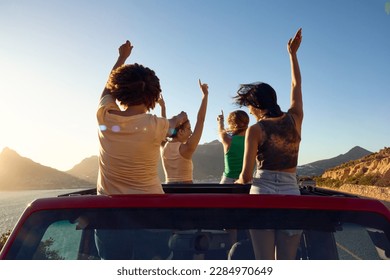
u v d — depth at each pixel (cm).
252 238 235
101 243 238
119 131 292
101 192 304
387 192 3941
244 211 235
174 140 510
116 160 292
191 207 236
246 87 364
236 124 545
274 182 336
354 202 238
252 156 338
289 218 235
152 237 237
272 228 233
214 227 233
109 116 297
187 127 510
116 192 296
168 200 238
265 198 239
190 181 521
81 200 240
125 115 305
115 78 312
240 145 544
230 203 237
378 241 230
